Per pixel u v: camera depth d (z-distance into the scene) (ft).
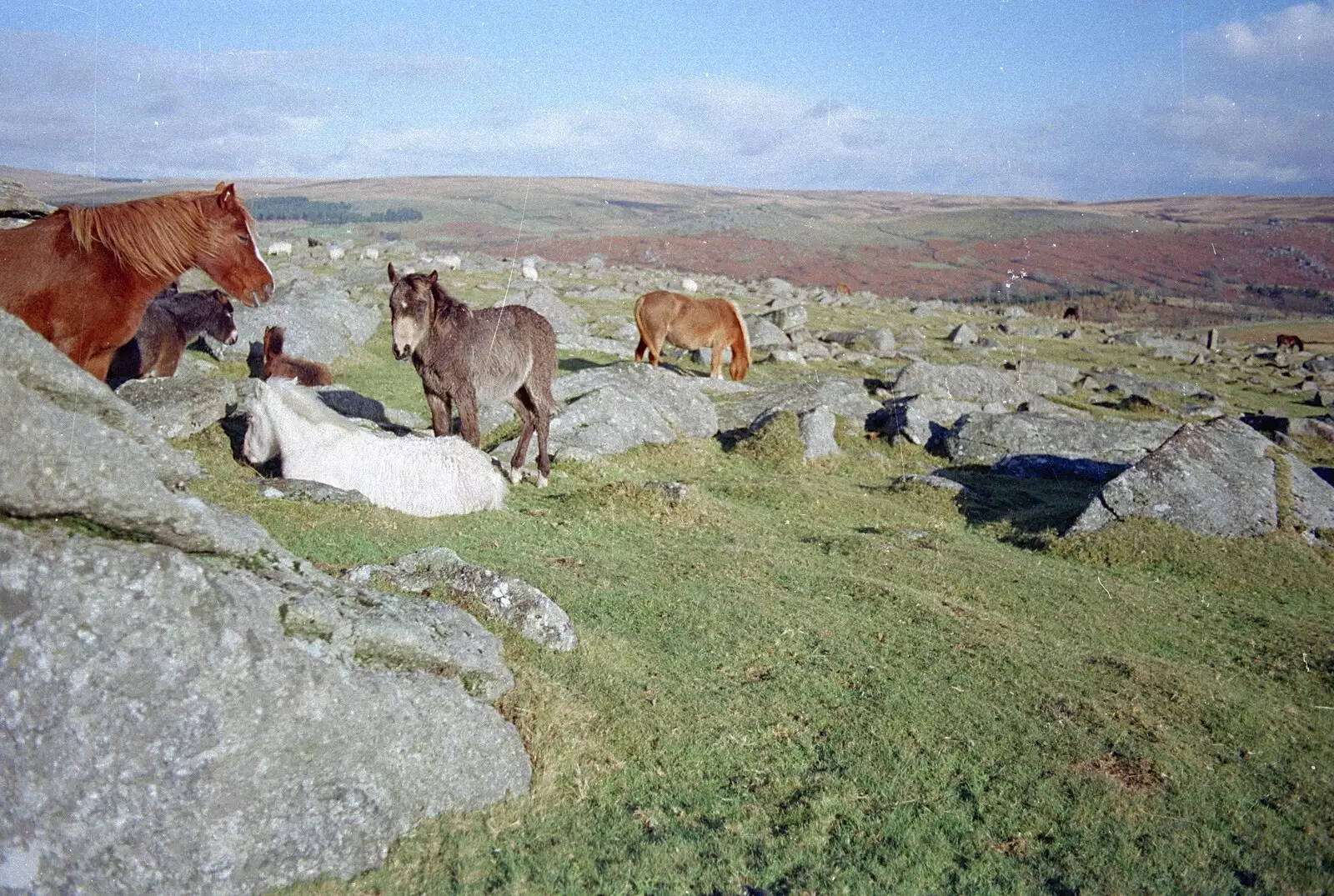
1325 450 79.10
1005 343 134.31
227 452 36.29
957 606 33.55
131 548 14.38
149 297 29.66
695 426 61.21
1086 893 17.75
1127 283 337.31
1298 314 280.31
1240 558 42.04
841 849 18.39
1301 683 29.71
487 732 18.24
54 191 404.16
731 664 25.85
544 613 24.38
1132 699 26.58
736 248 375.86
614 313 118.21
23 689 13.48
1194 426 49.85
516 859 16.65
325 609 16.53
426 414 55.57
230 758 14.43
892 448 64.80
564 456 48.52
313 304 72.74
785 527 43.34
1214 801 21.56
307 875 15.21
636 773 20.06
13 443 13.96
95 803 13.67
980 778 21.52
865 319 147.13
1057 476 60.08
